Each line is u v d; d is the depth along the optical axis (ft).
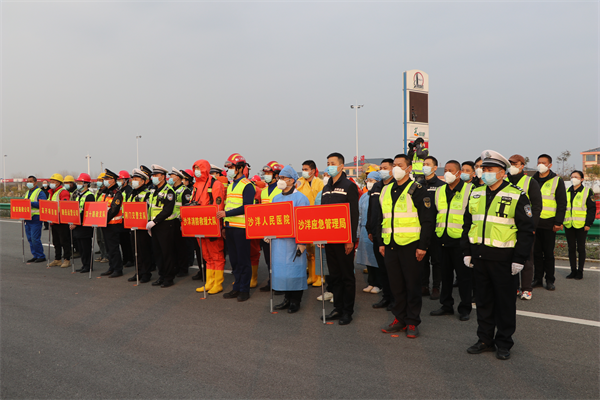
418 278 15.48
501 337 13.41
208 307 19.97
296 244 18.52
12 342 15.61
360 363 13.19
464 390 11.28
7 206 71.41
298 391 11.43
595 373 12.16
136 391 11.65
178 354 14.23
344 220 16.93
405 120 55.72
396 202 15.64
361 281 25.39
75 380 12.42
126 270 29.45
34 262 32.71
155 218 23.47
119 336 16.10
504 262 13.14
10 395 11.56
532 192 16.34
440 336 15.56
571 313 17.65
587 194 22.94
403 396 11.03
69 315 18.85
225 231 21.61
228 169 21.72
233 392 11.47
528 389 11.29
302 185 25.36
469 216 14.44
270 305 19.11
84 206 27.20
